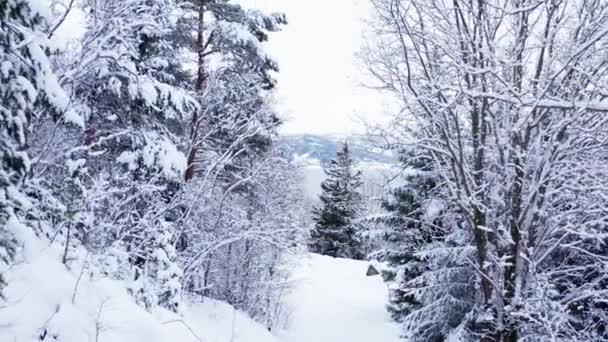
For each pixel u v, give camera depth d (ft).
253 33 51.03
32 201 20.29
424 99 29.86
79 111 29.14
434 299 50.49
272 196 67.05
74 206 22.11
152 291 27.04
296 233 64.34
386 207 57.88
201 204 45.47
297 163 71.05
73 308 17.54
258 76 48.96
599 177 30.60
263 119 51.08
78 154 29.99
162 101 32.17
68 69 26.96
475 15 29.27
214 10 47.65
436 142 32.68
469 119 34.65
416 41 32.58
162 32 31.58
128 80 30.94
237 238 45.21
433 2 30.86
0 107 14.90
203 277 53.98
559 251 36.45
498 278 31.19
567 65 25.71
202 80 47.96
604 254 35.53
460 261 45.29
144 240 31.30
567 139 30.25
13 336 14.85
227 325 40.57
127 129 30.30
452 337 45.62
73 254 22.30
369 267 111.14
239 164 55.01
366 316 79.51
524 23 29.27
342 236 142.31
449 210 45.19
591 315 33.83
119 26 27.32
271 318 66.08
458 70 30.63
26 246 18.10
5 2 15.14
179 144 42.63
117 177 28.91
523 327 31.78
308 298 88.12
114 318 18.63
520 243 29.96
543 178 28.81
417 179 52.44
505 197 31.48
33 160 20.99
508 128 29.94
